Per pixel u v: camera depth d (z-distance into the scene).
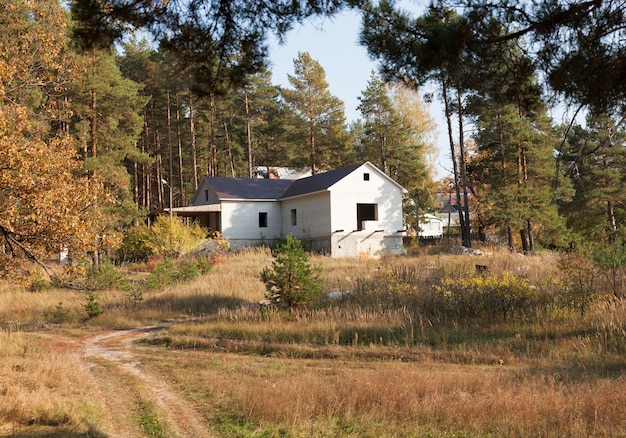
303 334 16.80
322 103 59.84
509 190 43.72
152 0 6.36
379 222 44.59
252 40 6.59
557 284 20.31
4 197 14.01
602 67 5.64
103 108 39.25
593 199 45.47
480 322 17.31
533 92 6.18
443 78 6.19
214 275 30.11
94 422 9.45
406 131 58.47
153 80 59.69
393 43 5.95
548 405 8.98
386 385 10.45
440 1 5.84
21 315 22.92
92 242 14.92
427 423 8.81
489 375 11.45
